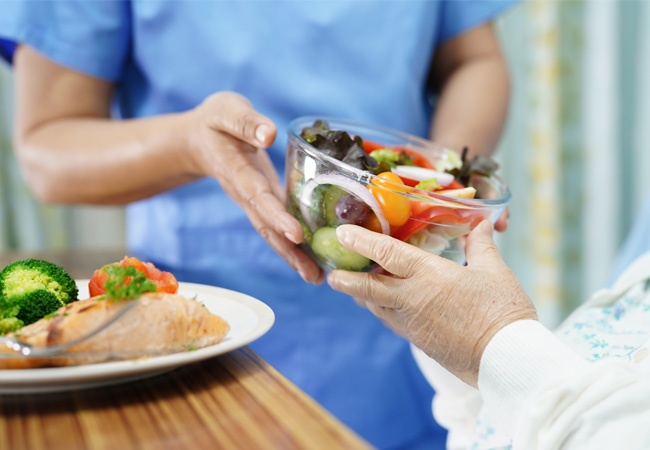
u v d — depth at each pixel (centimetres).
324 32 123
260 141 79
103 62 125
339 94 126
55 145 117
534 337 62
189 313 58
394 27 125
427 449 140
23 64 124
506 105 138
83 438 46
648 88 218
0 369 52
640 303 79
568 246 227
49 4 118
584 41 214
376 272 72
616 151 218
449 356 67
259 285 129
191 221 128
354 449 45
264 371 58
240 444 45
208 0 120
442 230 71
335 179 69
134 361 53
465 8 135
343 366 131
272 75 124
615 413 57
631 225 228
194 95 126
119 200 119
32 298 62
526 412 60
